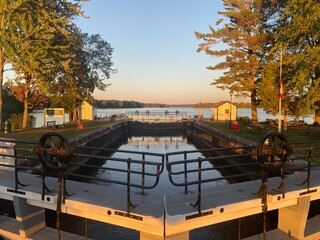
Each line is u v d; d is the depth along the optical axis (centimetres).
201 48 3159
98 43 3934
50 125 2470
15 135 1872
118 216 544
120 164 2098
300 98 2234
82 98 3656
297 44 2198
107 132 3134
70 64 2767
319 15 1688
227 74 3042
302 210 677
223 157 579
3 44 1822
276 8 2816
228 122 4162
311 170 859
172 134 4919
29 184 687
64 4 2244
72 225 888
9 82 2739
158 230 516
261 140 564
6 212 881
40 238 684
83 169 1883
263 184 583
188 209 552
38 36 1964
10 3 1858
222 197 617
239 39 2928
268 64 2466
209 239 825
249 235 841
